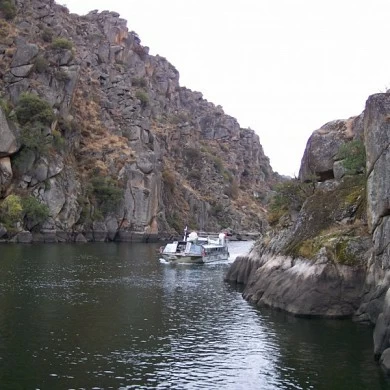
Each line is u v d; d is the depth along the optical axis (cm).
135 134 13925
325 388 1948
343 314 3098
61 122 11188
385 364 2145
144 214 12594
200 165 19525
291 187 4575
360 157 3869
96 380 1986
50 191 10025
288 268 3606
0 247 7800
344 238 3316
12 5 12106
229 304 3647
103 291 4062
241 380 2027
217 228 17862
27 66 10738
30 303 3434
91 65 15162
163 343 2538
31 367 2119
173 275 5456
